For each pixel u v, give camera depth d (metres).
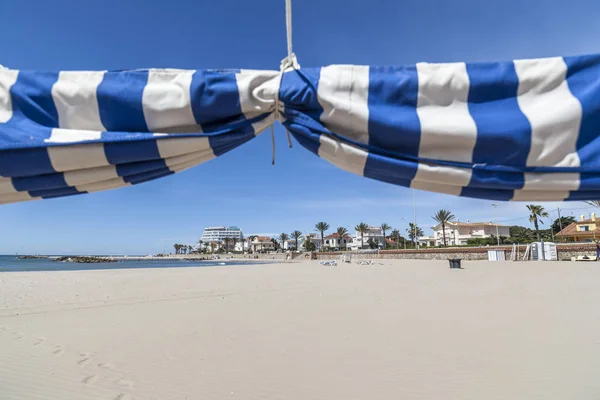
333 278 18.41
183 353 6.03
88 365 5.54
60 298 11.92
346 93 1.50
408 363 5.43
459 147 1.46
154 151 1.51
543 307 9.04
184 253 169.75
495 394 4.40
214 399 4.41
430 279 16.70
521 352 5.76
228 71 1.56
